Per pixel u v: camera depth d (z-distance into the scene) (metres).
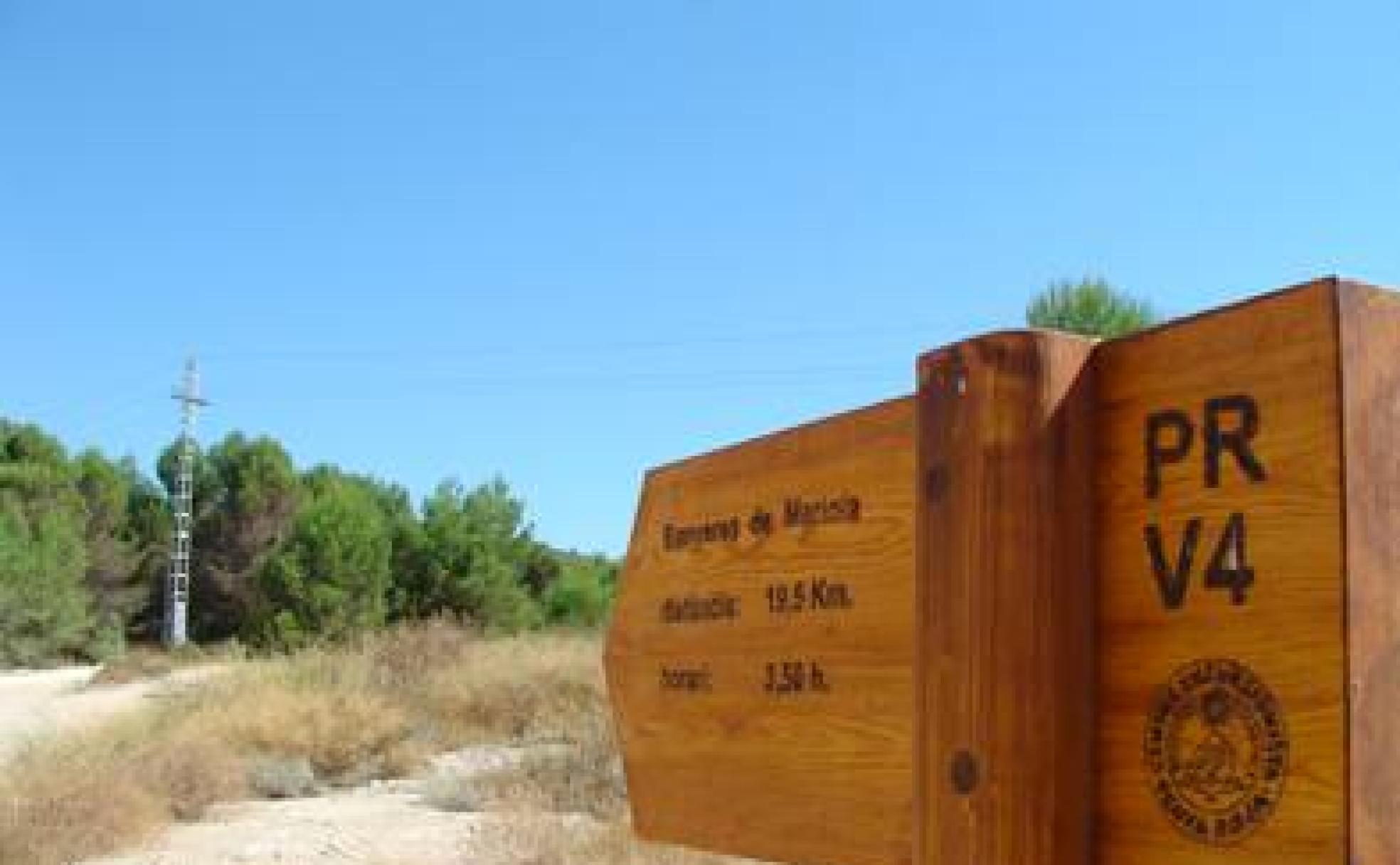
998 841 1.88
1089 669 1.88
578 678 19.52
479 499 54.12
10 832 10.48
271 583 48.25
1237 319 1.76
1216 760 1.72
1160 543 1.83
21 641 53.31
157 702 20.44
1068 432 1.92
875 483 2.43
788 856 2.58
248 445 70.19
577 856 8.62
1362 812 1.57
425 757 16.86
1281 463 1.69
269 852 10.78
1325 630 1.61
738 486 2.82
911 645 2.31
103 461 73.06
